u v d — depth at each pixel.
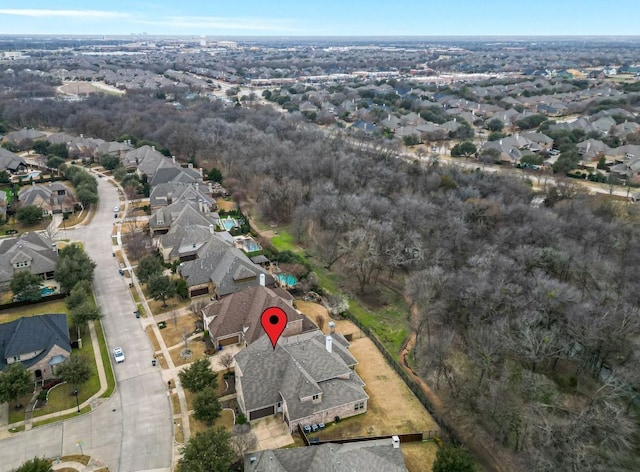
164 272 100.69
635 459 58.81
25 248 97.69
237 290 89.94
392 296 100.81
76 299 84.69
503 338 75.25
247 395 62.84
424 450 60.44
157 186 135.12
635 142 197.00
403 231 109.69
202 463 51.34
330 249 112.25
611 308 80.38
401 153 187.88
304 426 61.84
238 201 143.50
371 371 74.69
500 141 192.12
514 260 97.19
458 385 71.94
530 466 58.41
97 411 64.69
